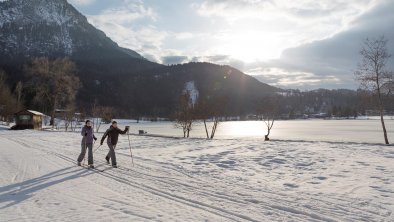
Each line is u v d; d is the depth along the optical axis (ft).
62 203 24.35
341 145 64.34
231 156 50.39
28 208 23.02
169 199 25.58
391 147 60.03
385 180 31.63
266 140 81.56
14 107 252.83
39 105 279.08
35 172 37.78
